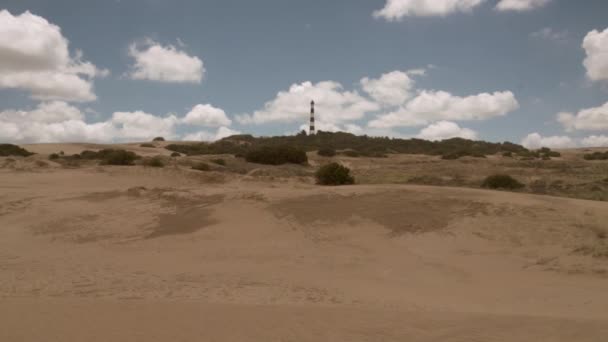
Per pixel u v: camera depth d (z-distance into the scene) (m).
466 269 14.09
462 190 23.64
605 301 10.29
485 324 7.90
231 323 7.97
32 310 8.64
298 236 18.98
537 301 10.62
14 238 21.05
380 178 50.00
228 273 14.17
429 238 17.34
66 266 15.50
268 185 38.97
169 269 14.92
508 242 16.22
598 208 18.86
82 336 7.00
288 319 8.30
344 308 9.44
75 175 43.09
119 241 19.97
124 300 10.31
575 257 14.12
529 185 39.50
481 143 128.75
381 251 16.58
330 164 37.22
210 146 105.06
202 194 26.58
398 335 7.35
